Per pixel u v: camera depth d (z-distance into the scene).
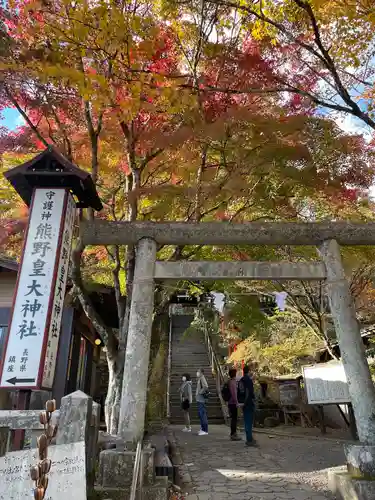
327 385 11.00
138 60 5.97
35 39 6.07
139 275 6.16
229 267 6.24
